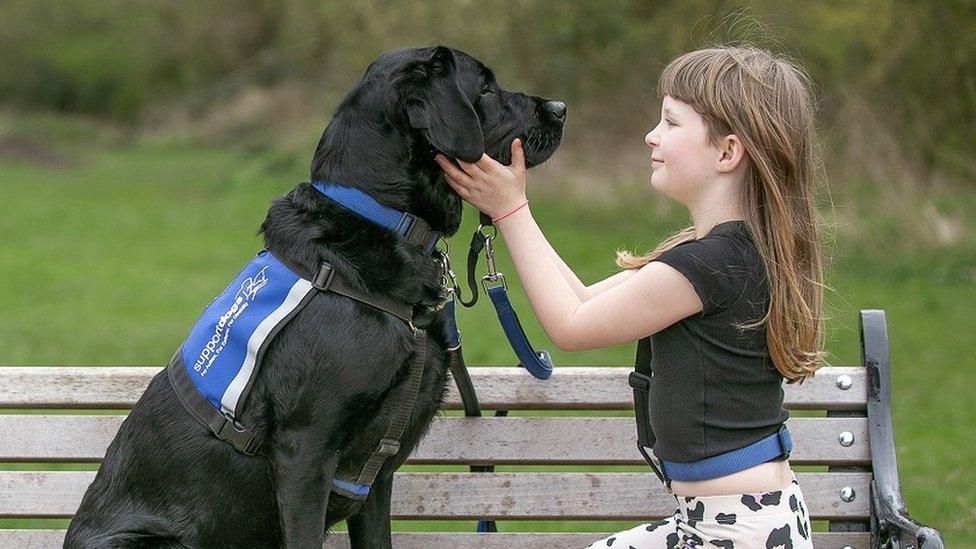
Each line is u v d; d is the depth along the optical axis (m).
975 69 14.01
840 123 13.88
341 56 21.17
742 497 3.22
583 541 3.87
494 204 3.47
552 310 3.37
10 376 3.85
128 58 42.12
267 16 38.03
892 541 3.36
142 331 10.74
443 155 3.50
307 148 24.67
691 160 3.37
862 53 14.56
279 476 3.39
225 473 3.48
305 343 3.36
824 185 4.32
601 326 3.29
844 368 3.88
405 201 3.55
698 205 3.42
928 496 6.21
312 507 3.38
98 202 21.88
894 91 14.33
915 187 13.59
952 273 12.46
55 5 44.91
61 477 3.86
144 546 3.43
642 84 16.34
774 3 14.62
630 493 3.86
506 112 3.81
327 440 3.37
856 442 3.80
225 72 39.28
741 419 3.27
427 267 3.55
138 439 3.57
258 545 3.60
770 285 3.25
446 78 3.49
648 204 15.67
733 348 3.25
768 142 3.29
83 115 43.62
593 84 16.61
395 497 3.89
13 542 3.87
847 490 3.78
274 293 3.43
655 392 3.37
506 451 3.89
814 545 3.78
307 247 3.46
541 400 3.89
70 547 3.52
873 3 14.12
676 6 16.19
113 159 31.64
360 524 3.74
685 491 3.31
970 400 8.18
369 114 3.57
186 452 3.49
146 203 21.69
